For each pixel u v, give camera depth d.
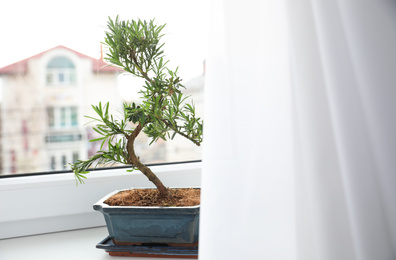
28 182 0.83
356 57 0.47
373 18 0.47
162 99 0.75
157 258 0.72
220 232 0.47
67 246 0.79
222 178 0.48
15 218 0.83
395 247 0.48
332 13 0.47
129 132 0.78
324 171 0.47
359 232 0.46
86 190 0.89
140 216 0.71
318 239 0.47
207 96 0.49
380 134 0.48
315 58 0.48
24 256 0.73
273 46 0.49
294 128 0.49
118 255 0.73
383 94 0.47
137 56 0.75
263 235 0.48
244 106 0.48
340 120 0.46
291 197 0.48
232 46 0.49
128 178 0.92
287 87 0.49
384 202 0.48
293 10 0.48
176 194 0.80
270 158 0.48
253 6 0.50
